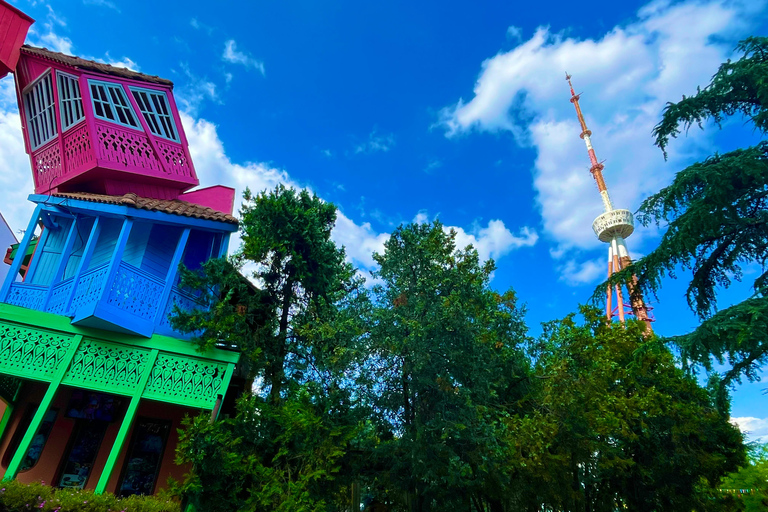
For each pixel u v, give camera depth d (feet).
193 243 38.73
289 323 37.60
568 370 39.32
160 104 41.47
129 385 28.68
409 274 36.52
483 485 41.83
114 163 36.45
